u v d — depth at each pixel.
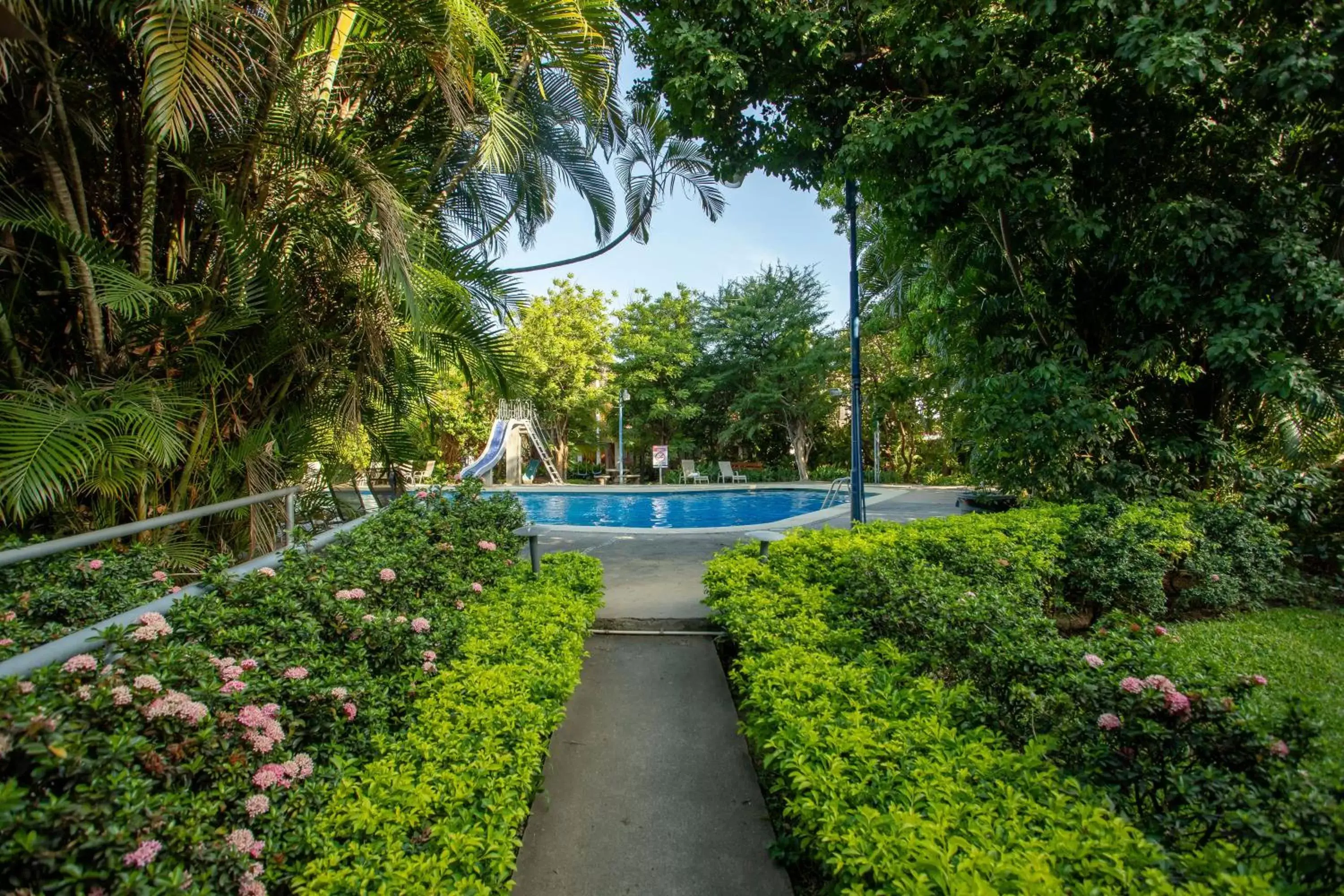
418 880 1.31
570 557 4.74
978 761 1.58
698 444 23.27
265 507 3.95
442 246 4.75
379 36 4.18
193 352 3.35
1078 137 4.37
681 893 1.83
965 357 6.62
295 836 1.43
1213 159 4.94
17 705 1.10
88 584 2.36
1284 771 1.37
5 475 2.33
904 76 5.05
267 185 3.67
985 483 6.90
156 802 1.17
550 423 21.95
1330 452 5.99
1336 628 4.29
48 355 3.30
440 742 1.90
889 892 1.10
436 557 3.41
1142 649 1.95
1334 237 5.06
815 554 4.25
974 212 5.26
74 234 2.77
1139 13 4.10
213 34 2.75
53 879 0.97
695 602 4.50
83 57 3.15
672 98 5.18
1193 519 4.97
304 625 2.06
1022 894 1.04
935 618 2.58
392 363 4.50
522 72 5.21
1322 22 4.05
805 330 18.64
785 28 4.63
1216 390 5.66
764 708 2.08
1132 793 1.57
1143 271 5.21
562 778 2.44
